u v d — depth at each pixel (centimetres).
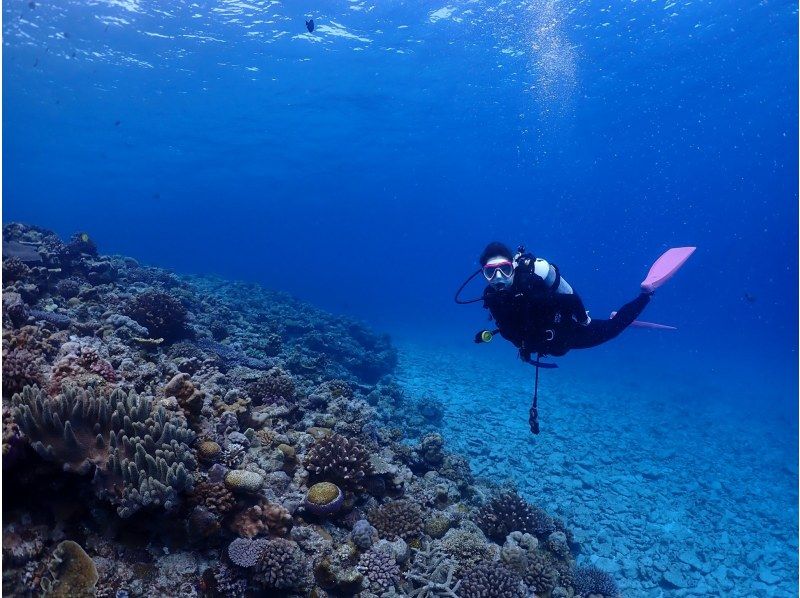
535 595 509
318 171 4778
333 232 12050
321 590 402
